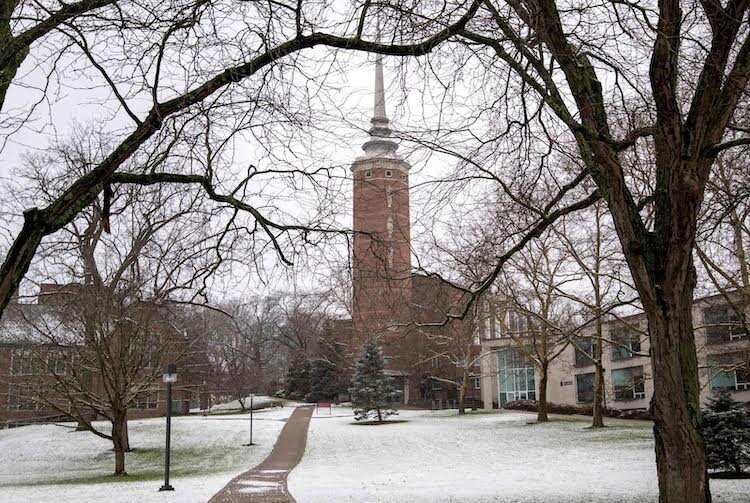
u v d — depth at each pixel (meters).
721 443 16.86
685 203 7.46
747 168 14.59
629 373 49.50
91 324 24.31
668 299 7.46
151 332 26.36
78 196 6.46
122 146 6.79
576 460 23.52
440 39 8.13
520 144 10.81
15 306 26.58
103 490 19.80
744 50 7.93
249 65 7.59
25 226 6.07
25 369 31.98
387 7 8.61
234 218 8.83
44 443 39.12
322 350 42.03
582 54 8.97
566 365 53.75
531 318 40.25
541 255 35.03
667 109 7.66
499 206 20.89
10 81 6.56
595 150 7.96
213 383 67.50
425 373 59.22
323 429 42.41
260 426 44.31
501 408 63.16
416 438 36.09
